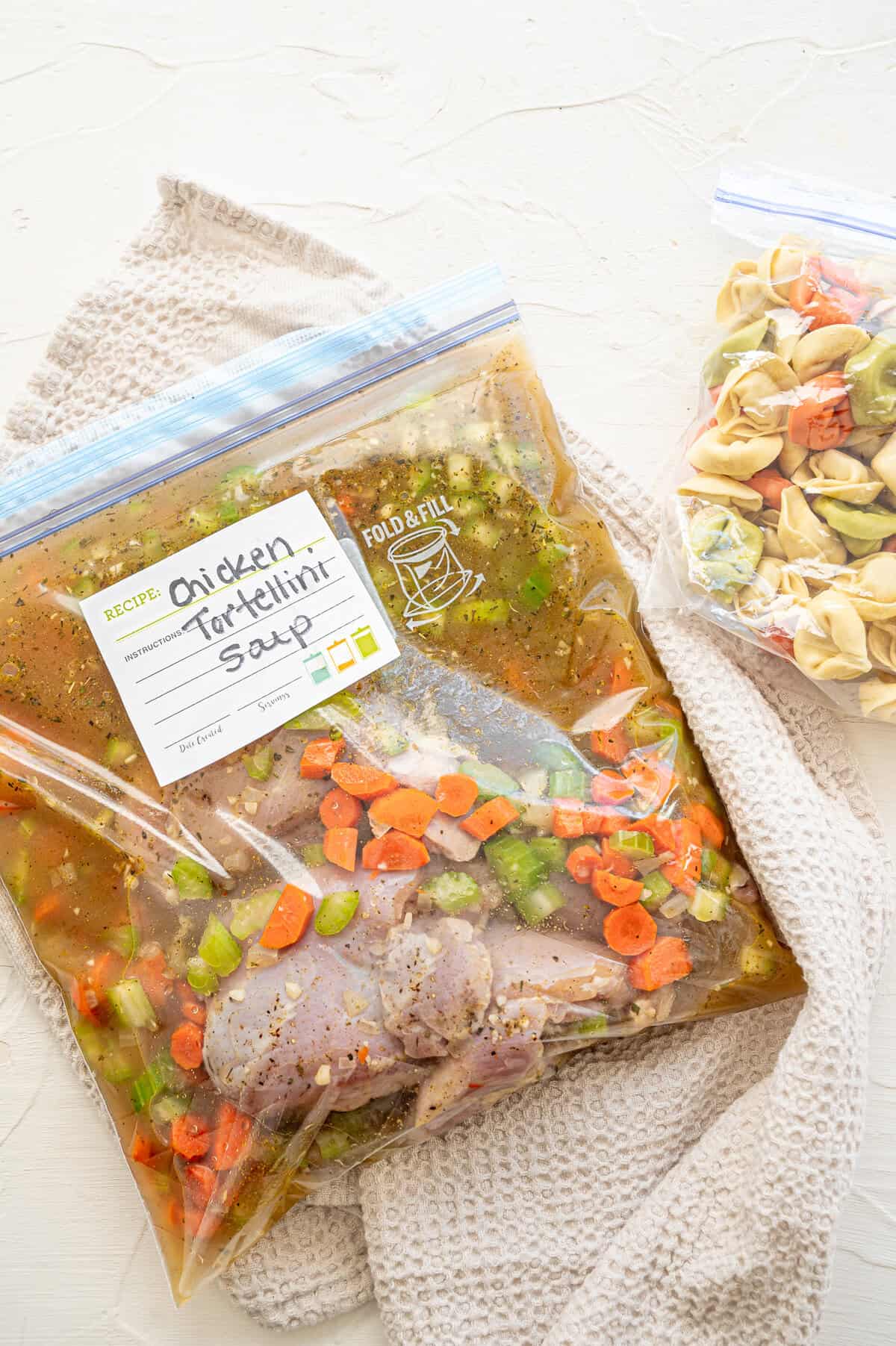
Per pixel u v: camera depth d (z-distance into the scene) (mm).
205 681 561
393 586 569
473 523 573
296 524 571
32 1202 621
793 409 612
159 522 581
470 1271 576
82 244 691
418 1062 534
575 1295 568
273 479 579
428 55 695
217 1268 565
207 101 699
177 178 653
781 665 628
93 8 701
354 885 539
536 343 674
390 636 564
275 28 699
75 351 648
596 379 670
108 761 563
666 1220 567
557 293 678
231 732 557
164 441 588
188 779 557
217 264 660
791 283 625
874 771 640
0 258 689
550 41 692
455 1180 585
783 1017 600
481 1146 587
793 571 614
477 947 535
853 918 578
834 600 604
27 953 621
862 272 630
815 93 680
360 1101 541
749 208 650
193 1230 555
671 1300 563
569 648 571
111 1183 621
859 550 611
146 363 648
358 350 594
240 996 534
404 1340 573
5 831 578
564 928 545
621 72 688
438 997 529
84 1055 577
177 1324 611
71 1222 619
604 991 542
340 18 698
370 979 532
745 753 581
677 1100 590
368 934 535
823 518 611
